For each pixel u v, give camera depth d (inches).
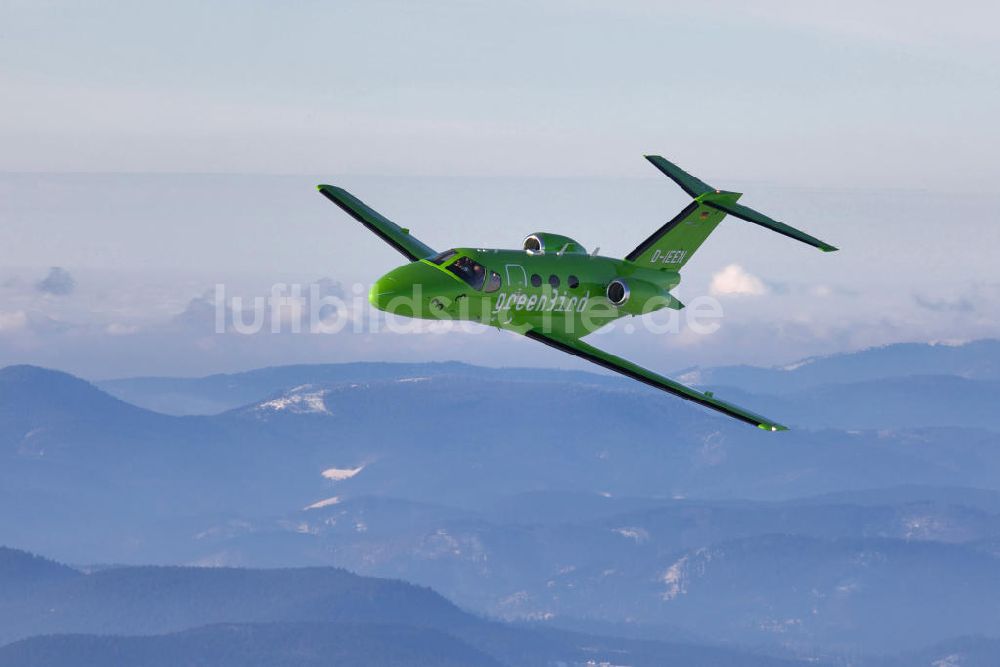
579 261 7052.2
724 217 7578.7
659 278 7401.6
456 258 6560.0
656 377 6683.1
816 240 7244.1
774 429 6343.5
